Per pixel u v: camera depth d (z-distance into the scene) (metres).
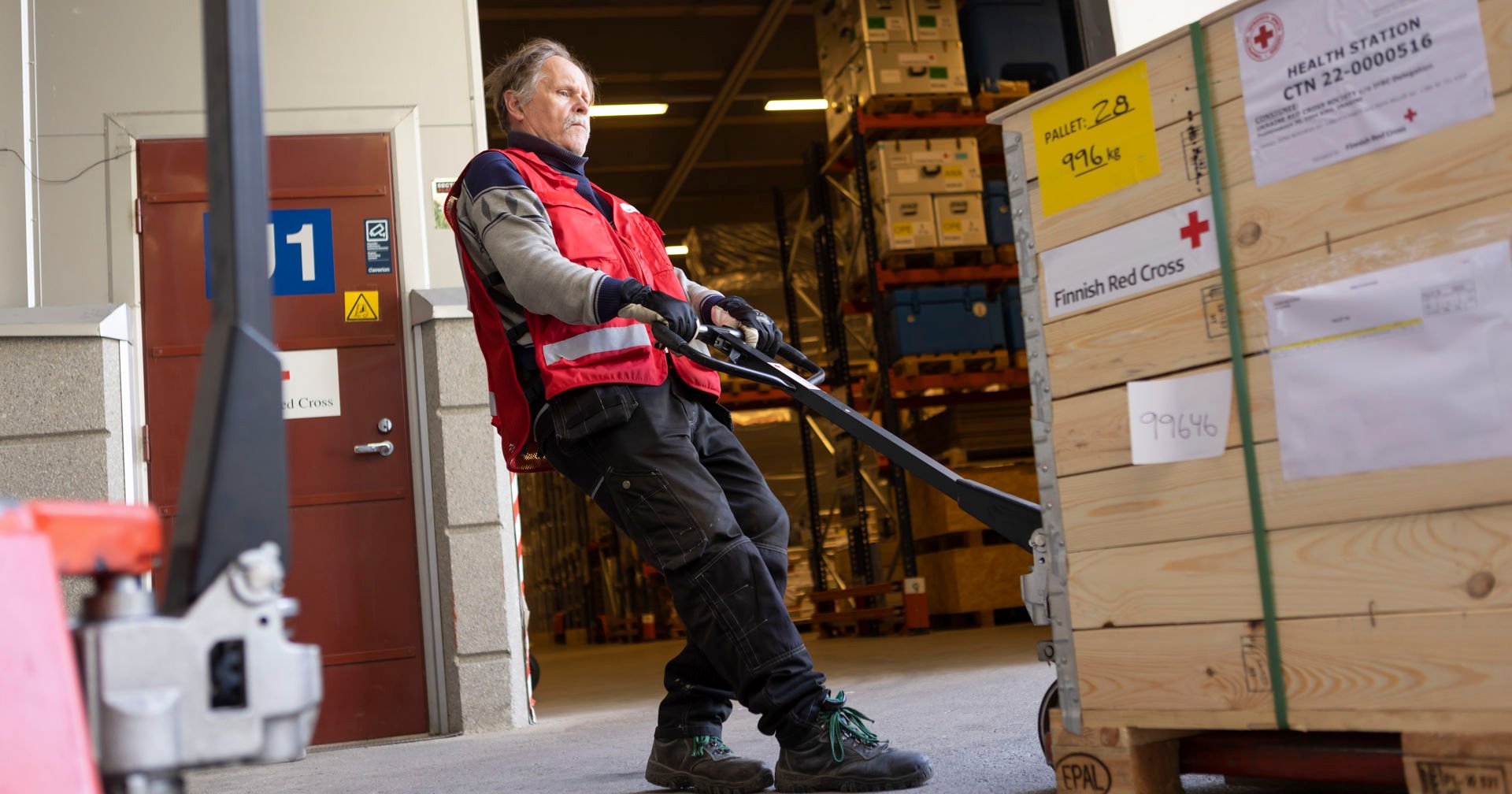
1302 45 1.54
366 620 4.59
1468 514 1.38
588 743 3.78
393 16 4.94
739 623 2.33
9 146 4.62
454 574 4.61
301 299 4.69
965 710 3.61
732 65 12.79
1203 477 1.66
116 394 4.42
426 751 4.02
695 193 16.08
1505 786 1.34
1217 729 1.67
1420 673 1.42
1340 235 1.51
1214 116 1.65
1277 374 1.57
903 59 8.48
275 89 4.80
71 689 0.83
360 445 4.66
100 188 4.66
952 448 8.71
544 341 2.40
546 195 2.51
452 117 4.92
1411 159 1.44
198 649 0.93
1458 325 1.39
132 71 4.75
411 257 4.80
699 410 2.59
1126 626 1.76
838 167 9.38
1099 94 1.80
